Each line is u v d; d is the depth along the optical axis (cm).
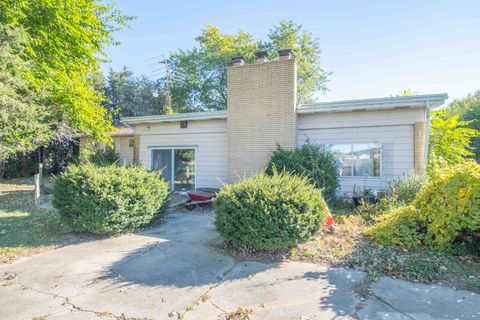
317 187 821
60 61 1123
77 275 402
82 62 1194
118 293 346
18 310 307
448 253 452
